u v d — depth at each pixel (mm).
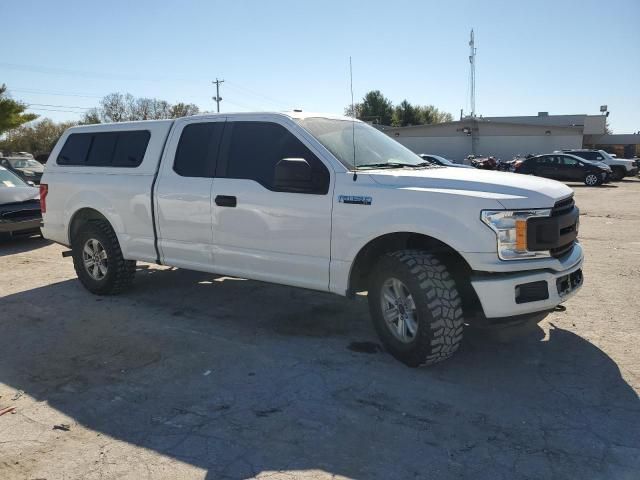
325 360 4332
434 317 3830
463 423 3338
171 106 72938
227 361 4344
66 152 6547
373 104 75938
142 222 5676
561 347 4480
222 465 2943
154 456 3043
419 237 4219
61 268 7840
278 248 4676
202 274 7172
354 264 4293
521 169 27625
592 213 13805
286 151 4676
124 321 5355
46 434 3301
